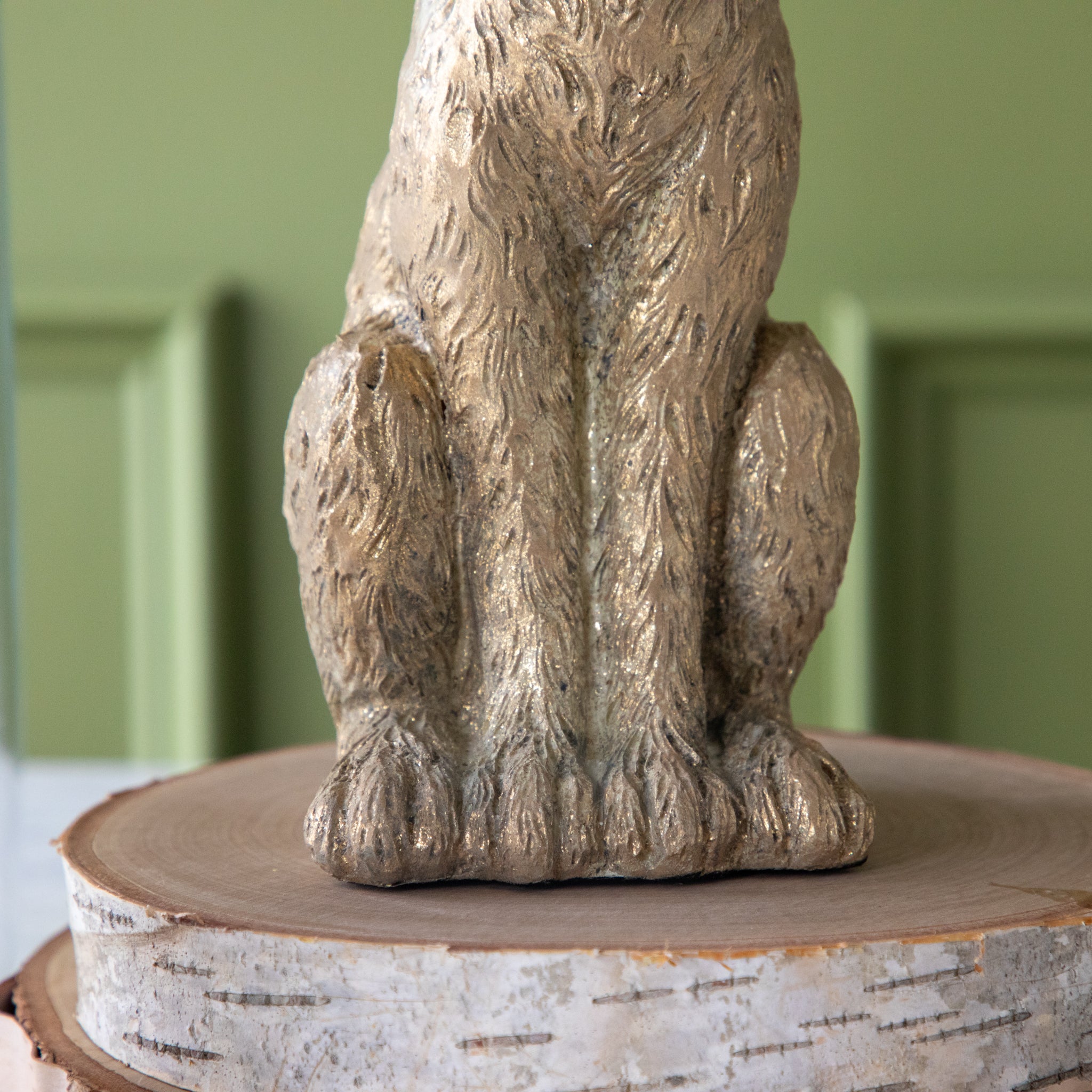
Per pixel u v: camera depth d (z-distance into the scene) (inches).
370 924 34.8
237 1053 35.1
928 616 84.0
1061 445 82.5
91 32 86.0
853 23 82.5
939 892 37.1
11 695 62.7
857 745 54.1
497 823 37.6
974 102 82.4
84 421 87.0
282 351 87.0
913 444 82.7
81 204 87.1
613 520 40.6
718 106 38.7
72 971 45.7
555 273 40.1
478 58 38.3
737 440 41.4
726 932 34.1
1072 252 82.5
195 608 86.2
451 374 40.0
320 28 85.2
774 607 42.0
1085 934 35.5
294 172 86.0
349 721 42.2
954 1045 34.1
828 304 84.2
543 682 39.8
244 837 42.8
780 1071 33.3
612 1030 33.0
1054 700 84.4
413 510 40.0
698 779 38.8
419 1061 33.6
